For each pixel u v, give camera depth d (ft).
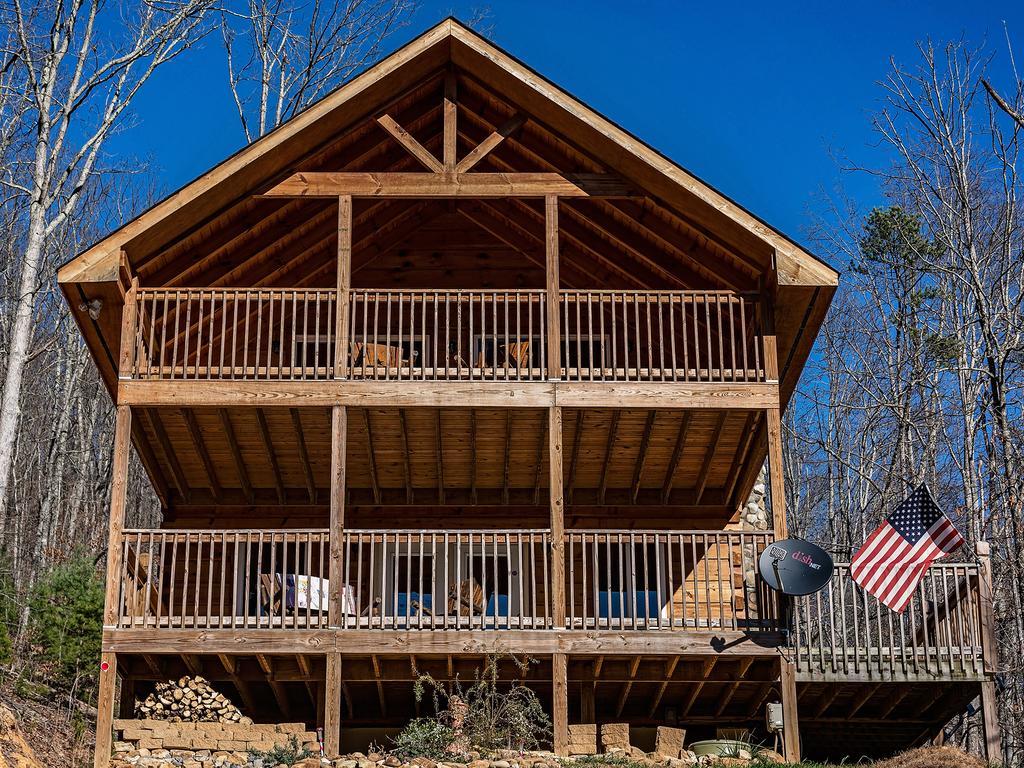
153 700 49.73
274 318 61.41
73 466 116.57
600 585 61.82
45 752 51.80
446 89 55.57
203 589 59.88
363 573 60.49
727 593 61.00
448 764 45.73
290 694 55.01
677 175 52.60
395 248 63.77
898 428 100.94
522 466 59.72
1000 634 73.05
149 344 52.16
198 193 51.85
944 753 49.78
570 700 55.72
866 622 50.26
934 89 94.89
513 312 63.00
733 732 54.80
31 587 76.95
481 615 49.75
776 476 51.16
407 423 54.75
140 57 75.15
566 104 53.31
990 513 86.58
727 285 55.26
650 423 55.36
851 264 109.29
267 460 58.54
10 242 102.68
